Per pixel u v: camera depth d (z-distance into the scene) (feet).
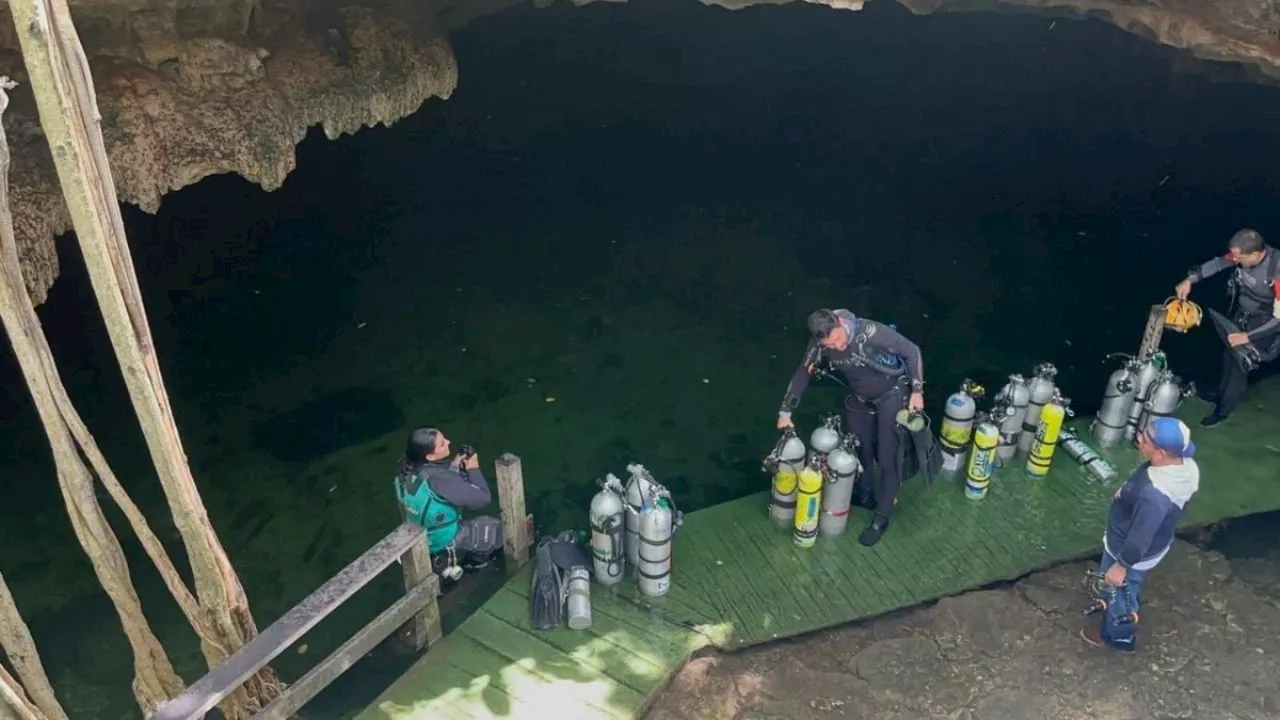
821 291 33.91
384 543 17.04
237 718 16.65
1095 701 17.35
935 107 47.96
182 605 15.80
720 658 18.44
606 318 32.37
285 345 30.50
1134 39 49.16
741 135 45.73
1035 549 20.67
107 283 12.76
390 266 35.22
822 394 28.40
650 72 51.83
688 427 26.94
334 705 18.19
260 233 36.65
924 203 39.78
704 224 38.55
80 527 14.65
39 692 14.71
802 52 54.29
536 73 50.90
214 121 29.86
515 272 35.12
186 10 29.76
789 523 21.27
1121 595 17.52
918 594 19.65
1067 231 37.29
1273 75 38.63
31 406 26.50
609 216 39.11
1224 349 23.82
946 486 22.52
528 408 27.73
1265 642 18.38
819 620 19.10
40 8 11.27
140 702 16.94
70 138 11.94
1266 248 22.30
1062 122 45.85
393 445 26.02
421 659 18.29
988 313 32.35
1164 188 39.83
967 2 46.29
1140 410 23.16
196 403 27.55
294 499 23.94
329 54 34.47
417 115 46.14
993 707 17.34
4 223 12.52
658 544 18.84
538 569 19.47
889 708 17.39
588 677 17.83
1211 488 22.29
